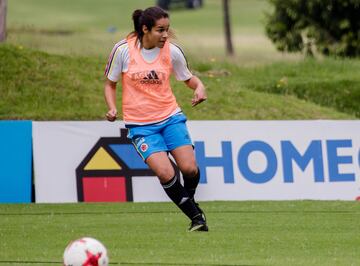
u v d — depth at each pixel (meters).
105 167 40.31
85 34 116.88
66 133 40.41
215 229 31.05
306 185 41.00
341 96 55.47
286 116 50.28
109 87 29.23
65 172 40.22
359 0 69.75
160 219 33.84
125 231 30.75
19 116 47.06
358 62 65.19
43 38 78.12
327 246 27.67
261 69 62.50
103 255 21.42
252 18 185.88
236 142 40.84
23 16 178.75
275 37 74.12
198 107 49.62
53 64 52.44
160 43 28.38
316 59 64.81
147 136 28.64
